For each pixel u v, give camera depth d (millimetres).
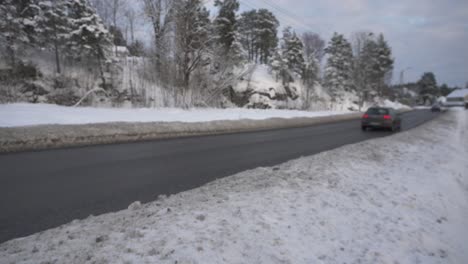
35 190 4691
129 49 26547
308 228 3451
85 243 2801
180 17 20141
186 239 2887
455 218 4613
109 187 4969
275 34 43500
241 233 3117
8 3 16969
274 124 18062
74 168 6148
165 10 20953
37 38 18906
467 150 10938
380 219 4023
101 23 20203
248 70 26469
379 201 4633
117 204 4203
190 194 4461
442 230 4066
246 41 43594
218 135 12641
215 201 4031
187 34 20422
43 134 8531
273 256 2797
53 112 11750
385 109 16438
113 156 7461
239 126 15312
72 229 3156
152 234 2967
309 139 12273
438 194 5469
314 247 3088
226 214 3551
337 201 4355
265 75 36000
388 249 3287
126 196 4551
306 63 37781
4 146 7488
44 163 6473
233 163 7152
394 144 9797
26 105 12461
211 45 22125
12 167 6051
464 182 6746
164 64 20656
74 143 8797
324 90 46500
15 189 4703
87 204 4172
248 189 4629
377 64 53562
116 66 21469
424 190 5500
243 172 5977
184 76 21156
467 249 3684
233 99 27484
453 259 3346
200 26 21641
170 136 11430
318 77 44844
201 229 3127
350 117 31000
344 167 6270
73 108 13523
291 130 16125
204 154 8195
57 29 19422
